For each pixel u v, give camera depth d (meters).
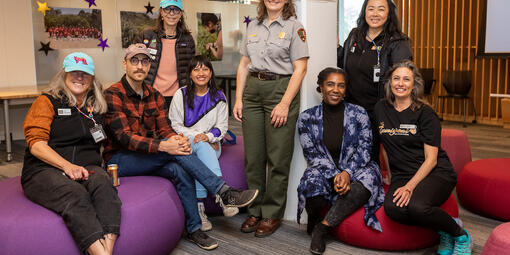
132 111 2.90
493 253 2.04
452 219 2.51
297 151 3.17
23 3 6.45
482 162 3.55
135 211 2.35
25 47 6.53
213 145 3.22
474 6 8.39
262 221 3.02
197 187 2.95
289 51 2.90
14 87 6.29
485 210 3.27
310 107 3.13
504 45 7.79
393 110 2.78
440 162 2.71
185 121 3.20
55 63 6.97
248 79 3.02
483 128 7.69
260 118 3.02
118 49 7.69
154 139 2.76
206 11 8.86
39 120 2.44
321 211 2.91
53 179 2.30
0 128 6.48
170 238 2.54
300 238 2.93
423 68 8.45
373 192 2.71
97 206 2.27
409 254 2.67
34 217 2.19
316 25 3.09
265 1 2.88
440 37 8.77
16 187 2.65
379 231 2.65
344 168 2.87
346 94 3.19
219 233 3.03
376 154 3.06
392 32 3.01
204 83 3.13
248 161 3.05
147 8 7.93
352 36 3.15
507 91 8.10
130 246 2.31
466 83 7.91
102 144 2.84
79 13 7.13
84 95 2.61
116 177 2.60
